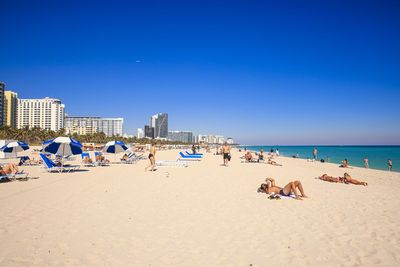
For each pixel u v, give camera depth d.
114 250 4.98
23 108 145.88
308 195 10.32
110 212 7.47
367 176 19.02
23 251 4.86
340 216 7.39
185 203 8.70
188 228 6.25
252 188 11.62
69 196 9.44
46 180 13.19
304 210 8.01
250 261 4.62
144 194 10.05
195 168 20.94
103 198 9.23
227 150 24.20
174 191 10.75
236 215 7.38
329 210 8.04
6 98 127.62
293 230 6.21
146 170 18.77
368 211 7.96
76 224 6.38
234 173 17.64
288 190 9.74
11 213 7.17
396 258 4.78
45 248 5.00
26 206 7.93
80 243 5.27
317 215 7.48
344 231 6.17
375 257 4.82
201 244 5.33
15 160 27.34
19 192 10.00
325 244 5.40
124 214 7.30
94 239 5.48
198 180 14.00
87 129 182.12
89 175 15.45
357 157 53.78
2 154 29.03
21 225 6.22
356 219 7.12
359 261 4.66
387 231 6.19
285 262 4.60
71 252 4.86
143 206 8.22
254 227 6.39
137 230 6.06
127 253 4.86
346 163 26.66
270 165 25.56
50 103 146.38
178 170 19.17
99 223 6.49
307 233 6.02
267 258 4.75
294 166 26.50
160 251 4.97
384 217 7.33
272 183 10.48
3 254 4.71
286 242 5.48
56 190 10.53
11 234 5.65
